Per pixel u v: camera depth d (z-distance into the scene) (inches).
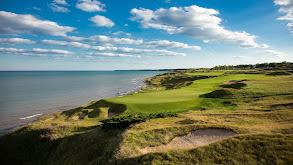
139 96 1733.5
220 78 3024.1
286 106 943.7
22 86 4018.2
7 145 773.9
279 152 431.5
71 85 4456.2
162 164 460.8
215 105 1230.9
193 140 633.6
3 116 1596.9
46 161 741.3
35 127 944.9
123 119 917.8
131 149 575.8
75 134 868.0
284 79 1875.0
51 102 2261.3
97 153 682.8
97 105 1573.6
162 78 5900.6
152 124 831.7
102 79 7057.1
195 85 2460.6
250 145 484.4
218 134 651.5
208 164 442.3
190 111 1102.4
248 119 794.8
